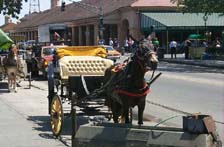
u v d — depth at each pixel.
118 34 75.88
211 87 21.84
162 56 52.28
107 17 75.88
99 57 13.17
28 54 31.52
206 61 46.44
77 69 12.55
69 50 13.83
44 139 10.72
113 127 7.47
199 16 67.06
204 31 67.75
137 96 9.42
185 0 43.56
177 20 65.81
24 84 24.91
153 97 18.31
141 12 69.75
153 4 69.88
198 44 54.16
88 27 85.56
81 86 11.85
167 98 17.97
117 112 10.52
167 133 6.87
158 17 66.88
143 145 7.06
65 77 12.42
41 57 28.23
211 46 52.66
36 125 12.52
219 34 67.69
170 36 68.88
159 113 14.41
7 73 21.62
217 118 13.19
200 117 6.75
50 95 12.07
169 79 26.53
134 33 69.88
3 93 20.59
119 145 7.28
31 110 15.31
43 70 27.78
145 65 9.20
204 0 41.94
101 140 7.45
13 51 21.53
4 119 13.48
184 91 20.34
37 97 18.94
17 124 12.67
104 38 79.50
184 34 68.75
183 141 6.68
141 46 9.29
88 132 7.61
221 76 29.02
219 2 41.31
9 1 32.84
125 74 9.55
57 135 10.89
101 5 86.81
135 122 12.59
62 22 96.00
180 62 46.19
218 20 67.25
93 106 11.54
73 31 92.38
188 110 14.78
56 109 11.19
